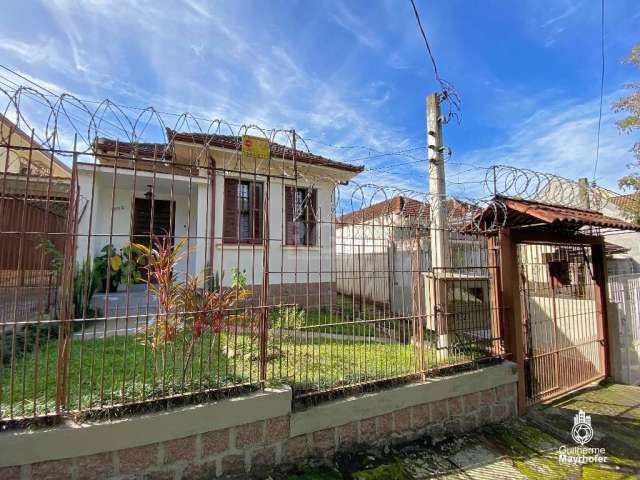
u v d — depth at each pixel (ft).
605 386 19.60
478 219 16.98
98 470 8.11
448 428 13.38
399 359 14.89
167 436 8.75
